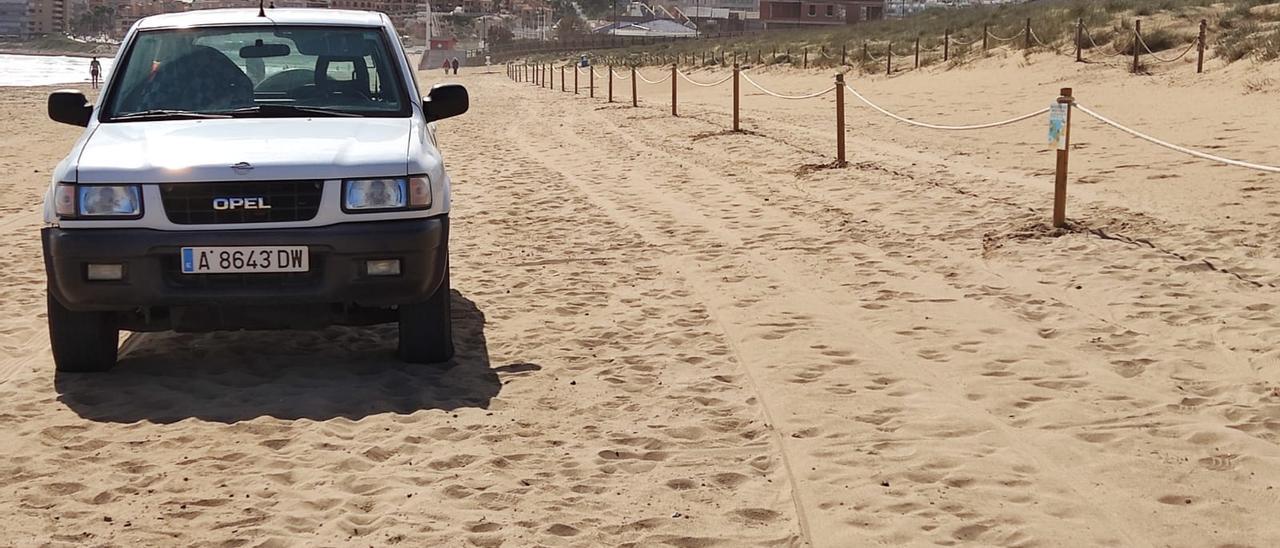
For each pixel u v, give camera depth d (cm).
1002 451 537
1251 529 450
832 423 577
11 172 1748
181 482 503
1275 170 926
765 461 529
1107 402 603
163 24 754
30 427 573
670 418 588
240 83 715
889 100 2972
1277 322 739
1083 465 518
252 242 598
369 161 618
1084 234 1031
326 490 494
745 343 729
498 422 580
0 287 919
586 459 530
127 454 537
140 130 664
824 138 2020
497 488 495
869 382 645
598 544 443
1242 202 1148
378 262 610
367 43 747
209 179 600
